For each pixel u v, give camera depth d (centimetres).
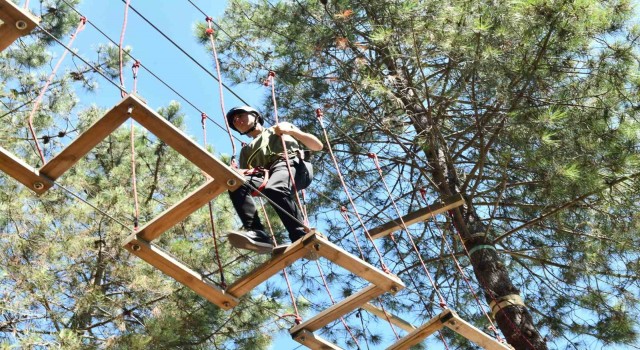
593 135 976
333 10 1105
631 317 1102
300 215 586
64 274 1127
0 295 1064
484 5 935
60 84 1354
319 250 542
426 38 943
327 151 1140
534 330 993
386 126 1038
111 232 1102
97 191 1228
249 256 1091
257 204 1136
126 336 1013
